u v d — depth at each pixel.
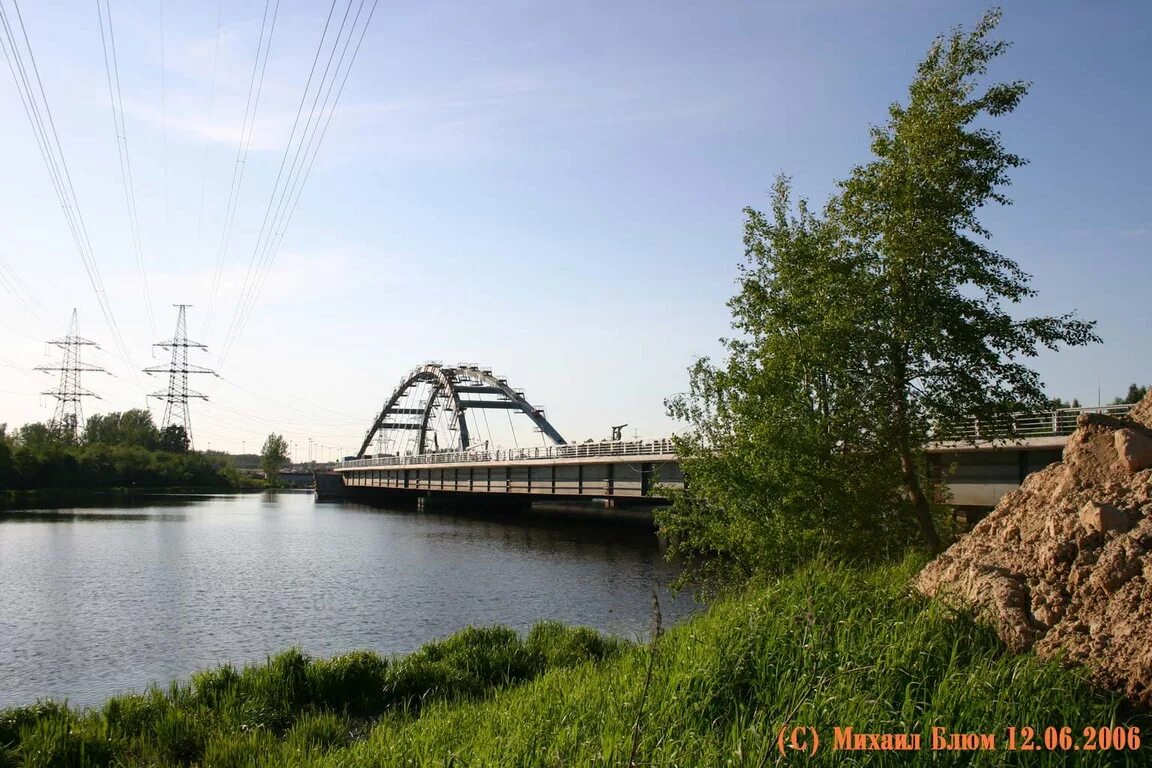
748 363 17.56
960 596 8.77
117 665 20.83
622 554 46.50
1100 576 7.47
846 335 15.48
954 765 6.09
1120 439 8.84
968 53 15.15
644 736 7.14
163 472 131.88
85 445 129.62
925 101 15.46
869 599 9.52
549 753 7.41
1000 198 15.10
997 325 14.64
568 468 57.94
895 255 15.20
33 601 30.81
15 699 17.80
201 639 23.95
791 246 17.22
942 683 6.93
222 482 150.88
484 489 72.88
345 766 9.78
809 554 15.69
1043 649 7.45
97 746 11.98
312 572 39.25
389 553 48.06
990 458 26.95
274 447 193.38
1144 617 6.94
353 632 24.89
